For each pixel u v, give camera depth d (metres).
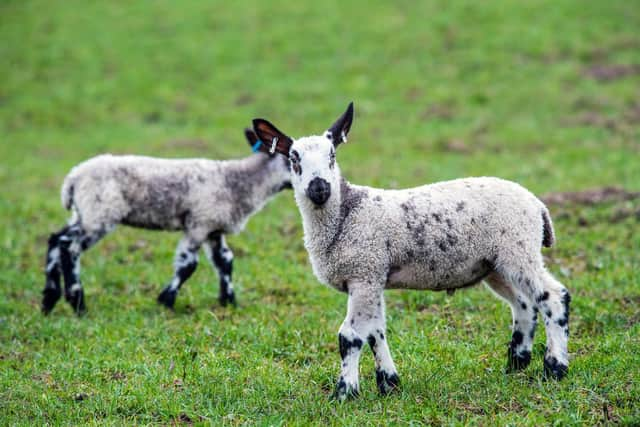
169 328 10.65
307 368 8.93
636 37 29.66
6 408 8.08
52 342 10.24
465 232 7.94
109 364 9.22
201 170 12.28
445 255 7.98
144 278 13.13
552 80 26.78
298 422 7.35
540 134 22.39
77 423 7.71
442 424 7.18
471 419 7.23
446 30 31.52
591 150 20.39
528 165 19.30
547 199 16.02
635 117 23.08
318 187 7.84
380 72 28.41
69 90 28.22
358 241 7.95
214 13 34.84
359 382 8.25
